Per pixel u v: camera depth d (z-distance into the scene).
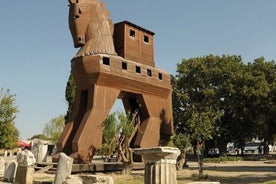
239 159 53.88
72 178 14.51
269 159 56.38
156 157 10.93
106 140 30.19
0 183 21.00
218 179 25.97
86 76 30.95
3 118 37.06
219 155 60.34
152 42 37.56
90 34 32.22
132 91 33.59
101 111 30.62
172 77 52.16
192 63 51.00
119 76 31.98
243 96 49.50
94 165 29.41
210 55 50.97
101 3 33.91
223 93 49.41
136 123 34.84
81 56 31.17
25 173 20.30
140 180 24.72
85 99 32.62
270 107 50.62
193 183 10.34
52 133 57.56
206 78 50.34
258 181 23.72
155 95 36.19
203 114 29.02
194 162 52.97
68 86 47.47
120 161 33.34
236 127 54.66
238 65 50.62
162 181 10.75
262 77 48.75
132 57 34.72
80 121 31.91
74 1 32.81
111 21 34.19
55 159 30.12
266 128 55.66
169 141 37.16
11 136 37.75
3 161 26.12
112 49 32.56
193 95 50.88
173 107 50.31
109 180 14.62
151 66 36.66
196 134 27.72
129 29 35.16
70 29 33.00
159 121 36.03
